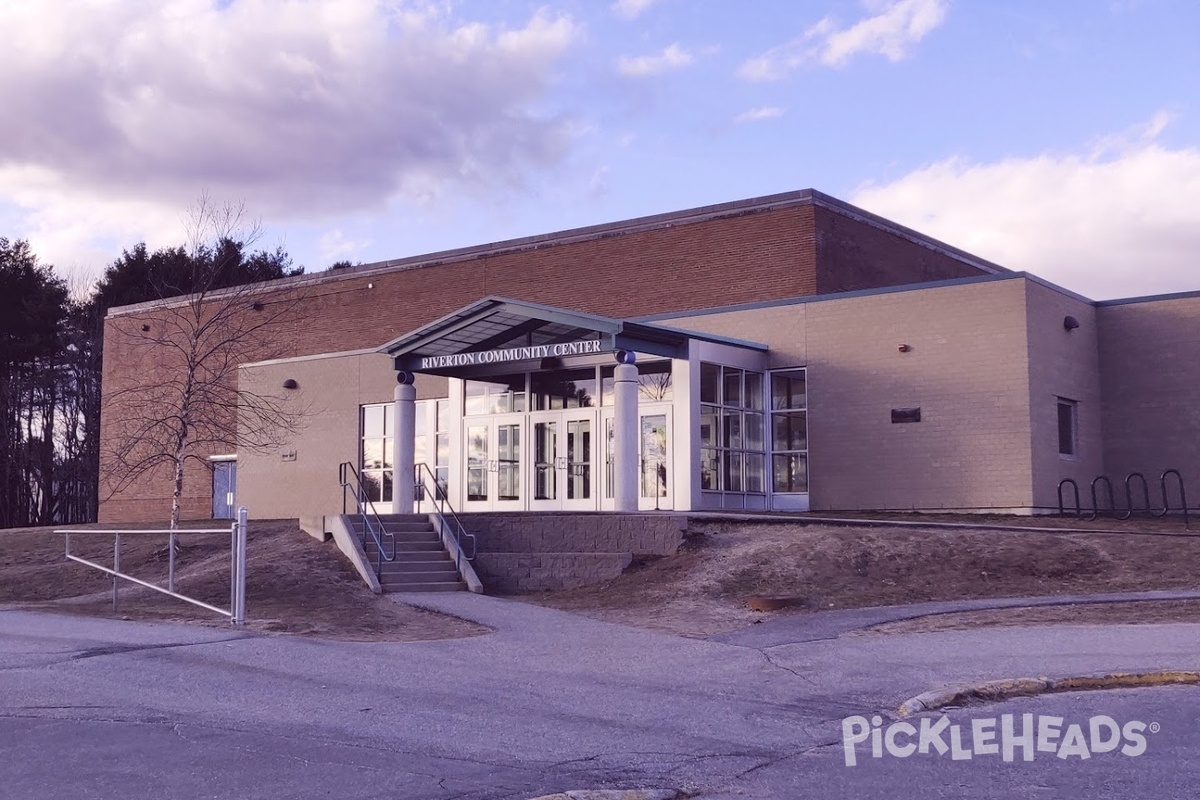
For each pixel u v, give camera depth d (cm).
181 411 2834
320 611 1797
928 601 1747
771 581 1884
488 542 2275
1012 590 1792
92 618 1712
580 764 880
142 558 2423
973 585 1830
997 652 1344
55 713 1041
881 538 2036
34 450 5600
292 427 3191
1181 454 2778
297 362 3650
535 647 1479
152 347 4181
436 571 2142
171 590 1795
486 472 2825
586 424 2680
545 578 2155
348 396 3531
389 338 4069
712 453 2656
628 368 2400
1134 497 2830
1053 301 2709
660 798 782
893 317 2752
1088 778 830
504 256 3828
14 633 1540
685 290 3419
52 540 2755
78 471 5597
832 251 3278
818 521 2156
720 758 905
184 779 821
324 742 941
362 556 2094
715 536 2155
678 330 2538
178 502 2594
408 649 1463
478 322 2558
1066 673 1201
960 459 2638
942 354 2681
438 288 3969
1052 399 2666
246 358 3806
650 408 2636
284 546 2289
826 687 1198
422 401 3394
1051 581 1841
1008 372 2597
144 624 1639
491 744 946
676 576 1984
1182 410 2786
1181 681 1179
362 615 1766
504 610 1825
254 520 3403
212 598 1908
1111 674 1184
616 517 2195
